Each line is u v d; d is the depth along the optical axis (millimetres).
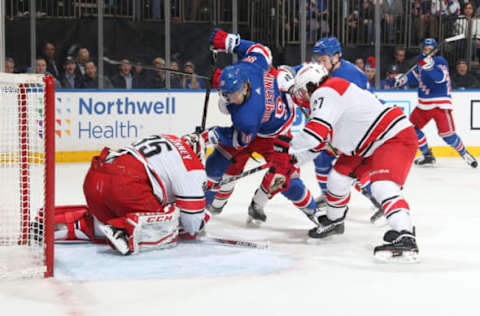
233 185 6340
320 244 5445
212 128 5898
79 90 11625
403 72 14047
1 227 5367
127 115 11992
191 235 5273
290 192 6023
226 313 3621
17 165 5086
